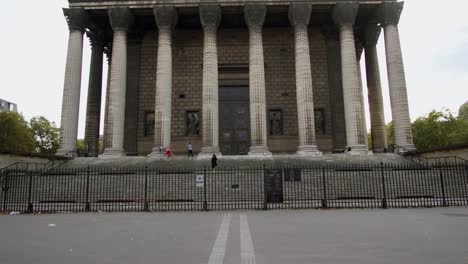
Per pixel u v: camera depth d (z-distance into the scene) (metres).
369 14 41.00
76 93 37.22
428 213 16.66
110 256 8.56
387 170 27.00
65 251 9.16
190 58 44.56
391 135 74.69
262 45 40.81
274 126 42.97
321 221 14.37
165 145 35.69
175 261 8.00
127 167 31.11
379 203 21.36
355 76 36.59
